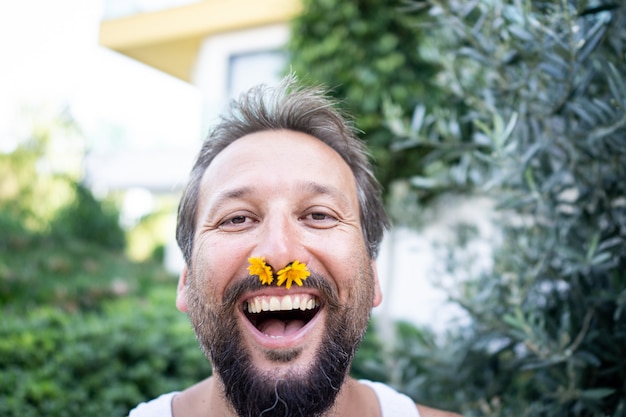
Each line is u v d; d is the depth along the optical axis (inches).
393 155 59.7
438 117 31.9
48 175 116.0
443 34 31.9
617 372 25.4
